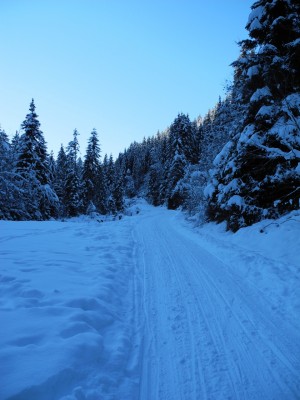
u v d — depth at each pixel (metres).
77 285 5.87
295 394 3.23
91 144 43.44
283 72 10.70
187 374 3.57
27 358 3.12
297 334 4.52
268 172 12.17
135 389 3.26
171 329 4.70
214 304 5.68
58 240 10.81
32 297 4.96
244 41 12.55
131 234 14.70
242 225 12.83
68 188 39.25
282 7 11.15
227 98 17.34
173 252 10.44
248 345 4.21
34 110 28.58
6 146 23.28
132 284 6.86
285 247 8.84
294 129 9.98
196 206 22.73
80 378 3.14
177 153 48.34
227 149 15.12
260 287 6.56
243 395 3.21
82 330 4.03
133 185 83.12
